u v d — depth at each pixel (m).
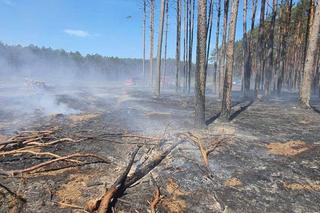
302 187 5.20
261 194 4.92
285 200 4.73
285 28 21.05
